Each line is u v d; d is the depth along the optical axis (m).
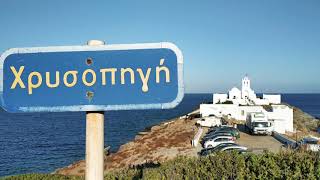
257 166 6.41
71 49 3.38
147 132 64.75
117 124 116.62
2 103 3.34
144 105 3.31
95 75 3.35
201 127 53.62
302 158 6.41
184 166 7.14
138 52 3.35
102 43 3.38
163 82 3.32
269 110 60.38
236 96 86.56
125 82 3.33
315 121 91.94
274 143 36.94
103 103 3.32
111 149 63.19
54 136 84.88
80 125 112.25
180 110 186.50
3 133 91.94
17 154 60.84
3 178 13.18
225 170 6.47
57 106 3.33
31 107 3.33
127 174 7.86
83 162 38.38
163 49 3.34
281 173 5.99
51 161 54.69
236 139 40.59
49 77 3.36
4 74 3.36
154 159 33.28
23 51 3.37
